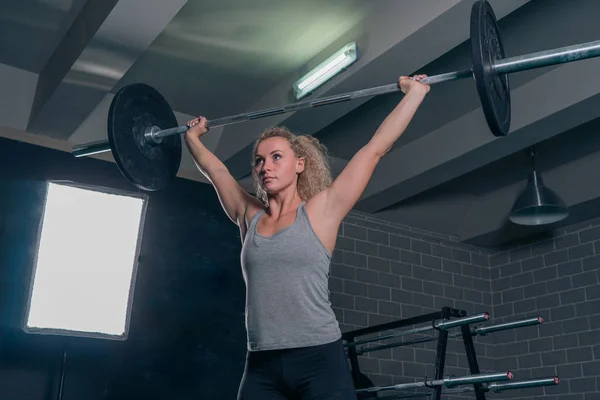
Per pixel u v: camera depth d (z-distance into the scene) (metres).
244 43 3.86
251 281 1.58
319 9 3.54
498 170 5.23
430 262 5.64
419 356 5.30
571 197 5.05
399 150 4.97
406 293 5.42
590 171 4.95
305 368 1.51
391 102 4.28
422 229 5.71
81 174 4.25
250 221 1.79
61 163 4.21
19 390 3.72
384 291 5.32
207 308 4.38
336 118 4.01
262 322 1.54
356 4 3.49
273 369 1.54
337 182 1.62
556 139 4.71
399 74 3.61
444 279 5.66
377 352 5.12
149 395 4.05
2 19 3.71
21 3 3.57
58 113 3.99
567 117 3.94
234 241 4.61
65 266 3.50
